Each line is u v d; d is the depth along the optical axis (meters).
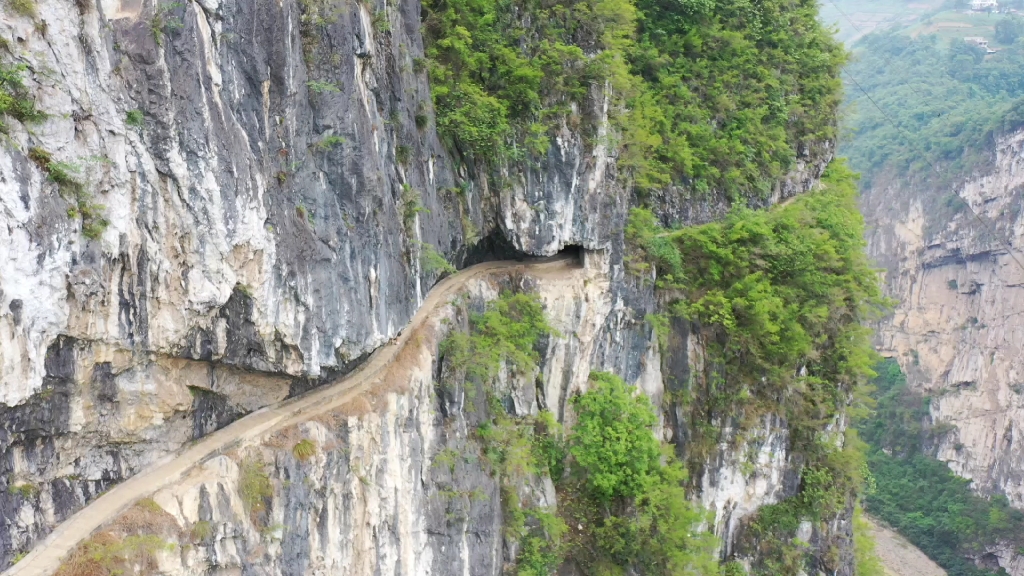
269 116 17.86
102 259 14.37
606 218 33.06
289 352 18.94
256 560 17.52
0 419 13.39
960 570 69.38
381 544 21.27
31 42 13.11
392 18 22.98
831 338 40.47
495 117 28.86
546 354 31.42
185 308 16.20
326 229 19.55
